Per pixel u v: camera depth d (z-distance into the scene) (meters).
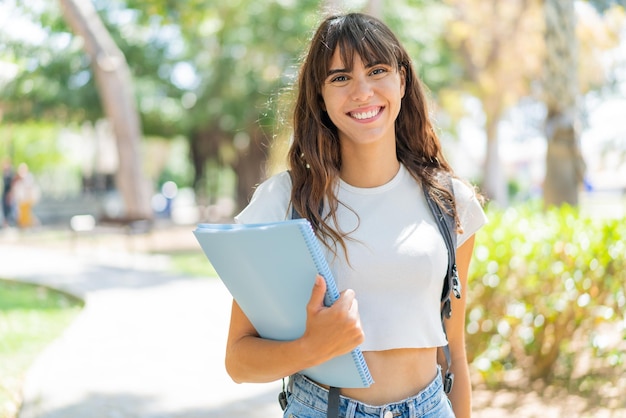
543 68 8.13
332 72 1.93
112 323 7.60
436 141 2.15
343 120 1.94
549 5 8.05
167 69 23.05
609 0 17.92
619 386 4.88
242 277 1.77
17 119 23.70
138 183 16.97
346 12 2.19
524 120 28.03
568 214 5.62
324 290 1.67
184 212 33.69
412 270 1.91
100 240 17.98
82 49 21.56
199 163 28.95
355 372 1.78
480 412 4.70
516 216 5.95
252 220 1.96
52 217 26.55
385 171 2.00
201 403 4.96
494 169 25.30
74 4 16.45
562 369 5.17
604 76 20.86
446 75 21.64
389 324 1.90
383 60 1.93
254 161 25.44
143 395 5.14
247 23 18.27
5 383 5.64
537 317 5.00
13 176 23.09
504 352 5.30
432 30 19.67
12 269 12.19
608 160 19.02
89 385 5.37
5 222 22.92
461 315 2.16
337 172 1.98
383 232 1.93
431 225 1.98
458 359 2.18
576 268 4.82
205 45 21.39
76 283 10.42
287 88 2.22
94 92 22.28
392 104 1.95
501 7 21.75
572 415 4.54
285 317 1.78
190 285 10.14
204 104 21.83
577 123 8.09
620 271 4.72
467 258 2.14
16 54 21.06
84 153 31.62
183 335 7.02
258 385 5.38
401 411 1.92
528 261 4.99
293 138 2.04
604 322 4.94
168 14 16.70
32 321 8.21
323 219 1.93
